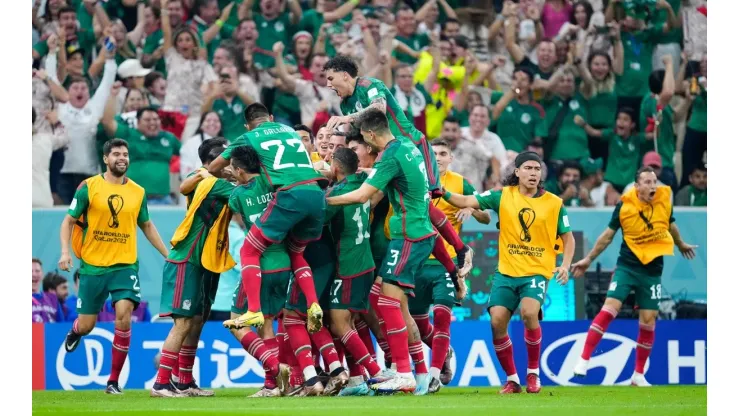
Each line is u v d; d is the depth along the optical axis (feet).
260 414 70.64
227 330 120.67
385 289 87.61
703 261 147.64
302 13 163.02
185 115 155.22
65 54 152.46
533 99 162.81
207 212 93.66
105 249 99.04
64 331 120.06
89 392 108.68
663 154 164.55
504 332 96.73
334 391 90.84
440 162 103.60
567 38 166.50
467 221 136.87
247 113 93.45
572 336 124.57
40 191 147.54
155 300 138.31
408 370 88.38
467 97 160.76
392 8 166.40
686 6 171.01
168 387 95.50
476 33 168.35
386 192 93.25
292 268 89.66
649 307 117.60
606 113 164.55
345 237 89.71
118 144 98.84
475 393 98.53
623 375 125.18
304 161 88.69
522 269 95.40
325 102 157.99
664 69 167.22
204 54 158.10
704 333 127.03
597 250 118.32
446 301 96.27
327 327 94.63
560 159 161.07
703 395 95.91
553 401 84.28
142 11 157.17
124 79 153.69
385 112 90.02
